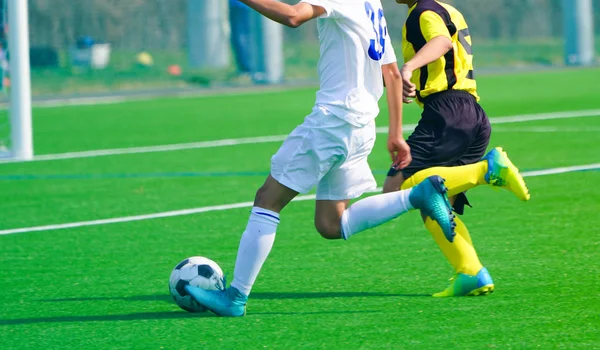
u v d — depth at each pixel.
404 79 15.17
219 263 19.81
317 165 14.65
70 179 33.25
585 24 92.19
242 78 84.62
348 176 15.23
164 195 29.08
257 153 38.69
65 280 18.56
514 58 99.44
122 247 21.73
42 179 33.50
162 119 55.50
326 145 14.56
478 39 122.56
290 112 57.34
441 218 14.73
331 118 14.52
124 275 18.86
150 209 26.70
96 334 14.48
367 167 15.48
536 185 28.16
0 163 38.16
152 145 42.84
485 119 16.77
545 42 121.06
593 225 21.92
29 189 31.34
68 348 13.80
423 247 20.36
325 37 14.65
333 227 15.48
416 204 14.93
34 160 38.84
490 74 83.69
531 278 17.17
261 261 15.02
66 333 14.62
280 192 14.88
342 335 13.91
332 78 14.67
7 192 30.86
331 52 14.65
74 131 50.22
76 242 22.47
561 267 17.95
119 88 80.94
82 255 20.98
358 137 14.78
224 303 15.14
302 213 24.97
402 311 15.20
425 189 14.78
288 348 13.35
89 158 38.88
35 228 24.50
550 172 30.64
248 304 16.08
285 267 18.94
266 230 14.90
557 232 21.30
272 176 14.88
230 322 14.89
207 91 76.06
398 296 16.30
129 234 23.23
